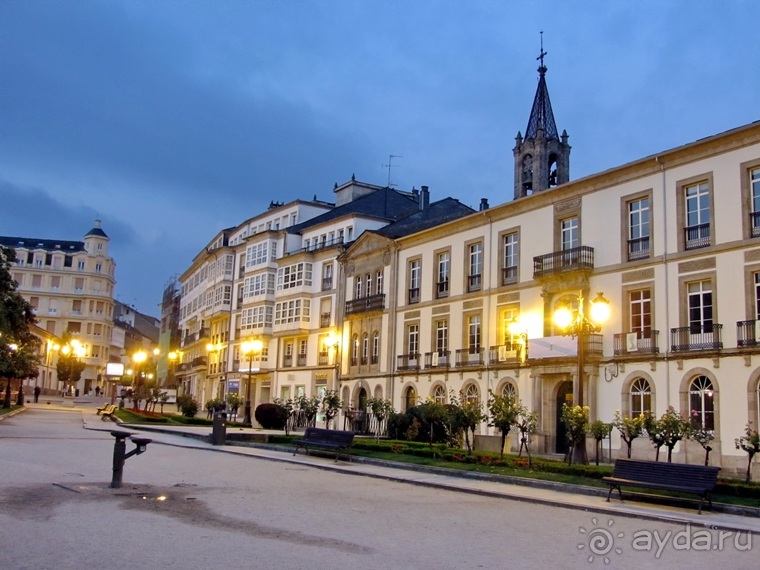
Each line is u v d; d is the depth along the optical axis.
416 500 14.53
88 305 103.56
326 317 50.59
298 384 51.97
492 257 35.91
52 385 85.50
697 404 25.84
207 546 8.80
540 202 33.41
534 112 40.16
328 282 50.91
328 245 52.59
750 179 25.42
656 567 9.28
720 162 26.25
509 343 33.88
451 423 23.61
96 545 8.55
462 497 15.49
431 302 39.53
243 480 16.19
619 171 29.62
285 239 56.06
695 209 27.11
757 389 24.08
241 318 62.00
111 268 107.88
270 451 25.14
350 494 14.89
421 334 40.03
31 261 102.62
